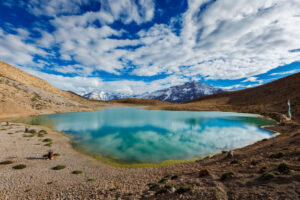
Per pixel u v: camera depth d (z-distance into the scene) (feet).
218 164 48.49
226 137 111.14
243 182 28.86
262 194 22.97
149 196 30.71
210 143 97.35
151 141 103.45
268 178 27.53
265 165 35.76
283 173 27.94
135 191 34.78
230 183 29.76
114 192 35.32
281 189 23.03
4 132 105.81
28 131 112.98
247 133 119.55
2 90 241.76
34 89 330.13
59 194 36.81
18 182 43.88
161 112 324.60
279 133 108.78
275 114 200.44
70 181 45.32
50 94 358.23
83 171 54.24
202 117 227.20
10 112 204.85
